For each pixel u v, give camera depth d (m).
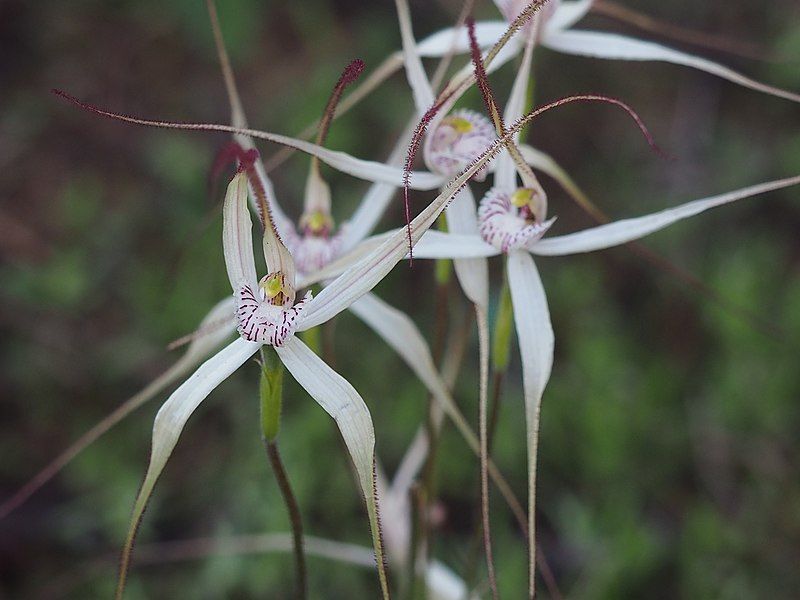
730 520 0.42
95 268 0.48
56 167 0.52
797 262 0.50
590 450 0.42
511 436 0.43
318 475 0.42
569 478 0.43
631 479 0.43
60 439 0.44
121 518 0.41
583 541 0.41
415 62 0.30
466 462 0.43
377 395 0.44
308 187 0.30
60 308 0.47
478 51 0.26
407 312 0.48
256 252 0.43
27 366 0.45
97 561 0.41
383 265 0.25
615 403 0.43
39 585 0.41
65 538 0.42
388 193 0.31
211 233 0.48
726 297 0.45
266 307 0.26
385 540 0.34
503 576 0.40
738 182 0.52
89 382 0.45
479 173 0.29
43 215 0.50
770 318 0.46
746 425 0.43
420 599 0.33
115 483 0.42
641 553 0.40
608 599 0.40
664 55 0.30
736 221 0.51
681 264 0.49
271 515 0.40
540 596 0.40
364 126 0.52
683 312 0.48
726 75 0.29
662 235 0.50
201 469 0.43
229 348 0.26
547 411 0.43
